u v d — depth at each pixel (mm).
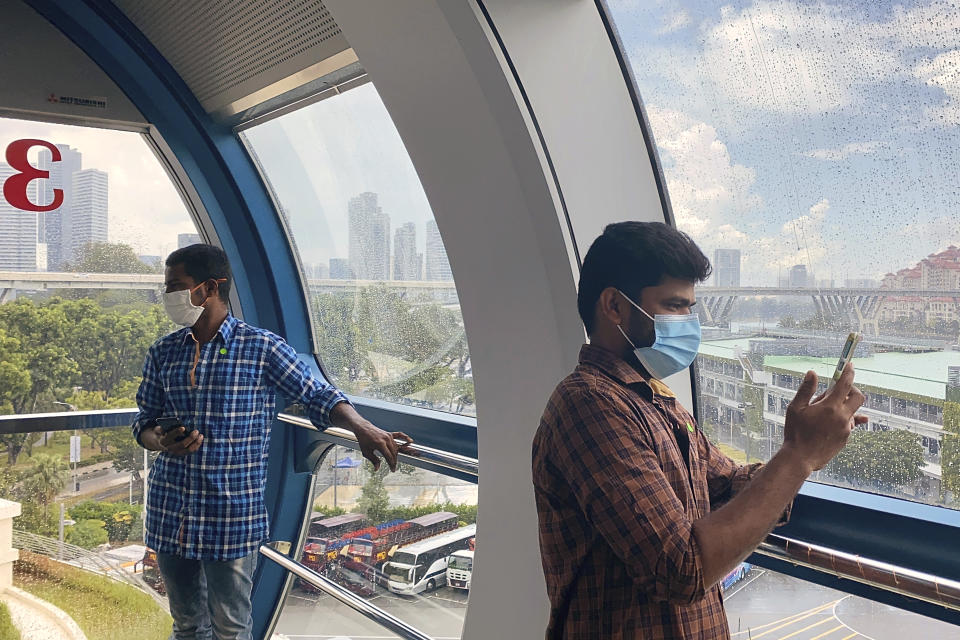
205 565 2592
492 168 1952
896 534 1460
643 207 1988
